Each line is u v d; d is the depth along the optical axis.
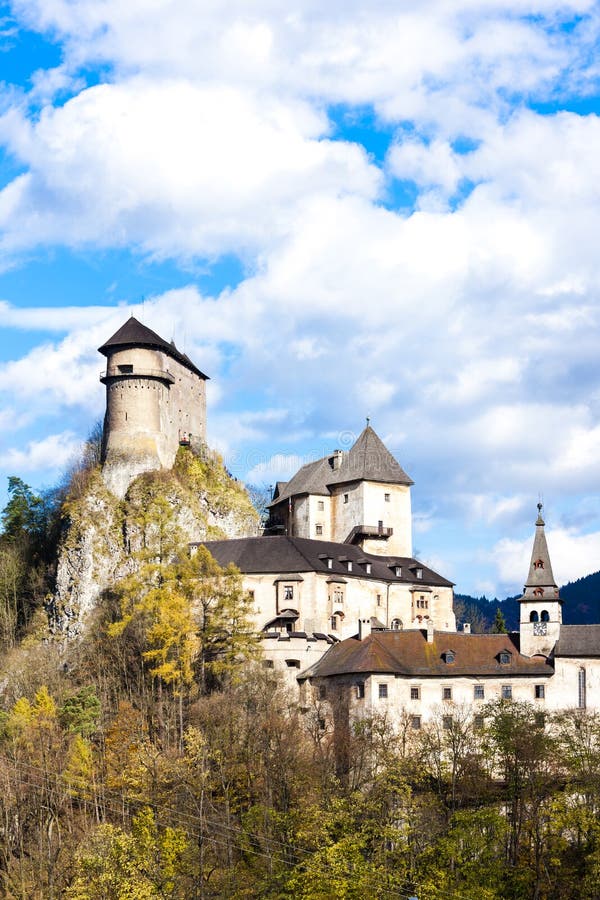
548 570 150.75
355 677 142.50
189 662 149.75
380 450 195.25
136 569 183.38
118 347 196.75
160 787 118.56
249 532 199.75
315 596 164.88
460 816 107.25
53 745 129.88
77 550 184.62
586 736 130.38
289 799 115.75
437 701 143.62
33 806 122.25
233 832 109.69
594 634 146.38
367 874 97.25
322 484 195.50
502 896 102.62
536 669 144.62
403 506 192.75
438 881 99.19
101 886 102.12
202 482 198.62
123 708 139.00
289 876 100.25
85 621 179.75
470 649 148.25
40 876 111.94
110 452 194.12
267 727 127.69
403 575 178.88
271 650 154.75
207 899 102.56
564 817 108.06
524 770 118.69
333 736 137.25
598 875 103.06
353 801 110.31
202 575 161.12
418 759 123.12
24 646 177.62
